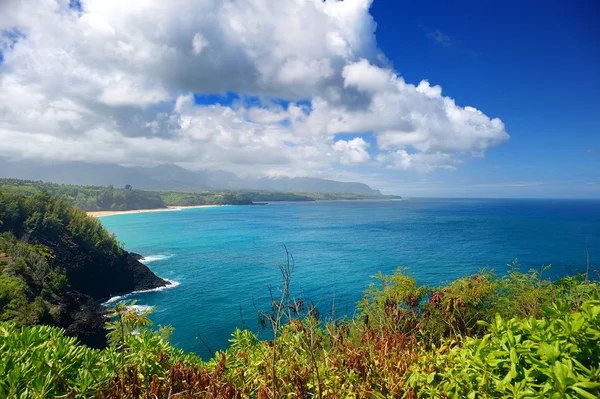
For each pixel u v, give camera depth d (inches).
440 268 2657.5
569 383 106.4
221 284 2527.1
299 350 204.5
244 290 2315.5
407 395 146.9
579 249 3599.9
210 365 221.9
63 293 1907.0
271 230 6373.0
